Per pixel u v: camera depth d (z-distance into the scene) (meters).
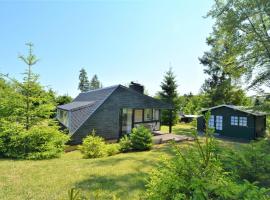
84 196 6.32
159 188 2.84
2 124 12.45
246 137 22.00
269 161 4.50
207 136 2.81
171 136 21.23
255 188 2.54
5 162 10.88
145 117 24.94
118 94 21.30
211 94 34.50
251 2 15.42
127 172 9.24
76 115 19.19
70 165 10.47
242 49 16.83
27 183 7.61
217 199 2.54
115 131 20.98
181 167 2.84
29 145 12.45
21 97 13.19
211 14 17.22
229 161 4.32
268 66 16.44
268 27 16.27
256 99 17.20
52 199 6.25
